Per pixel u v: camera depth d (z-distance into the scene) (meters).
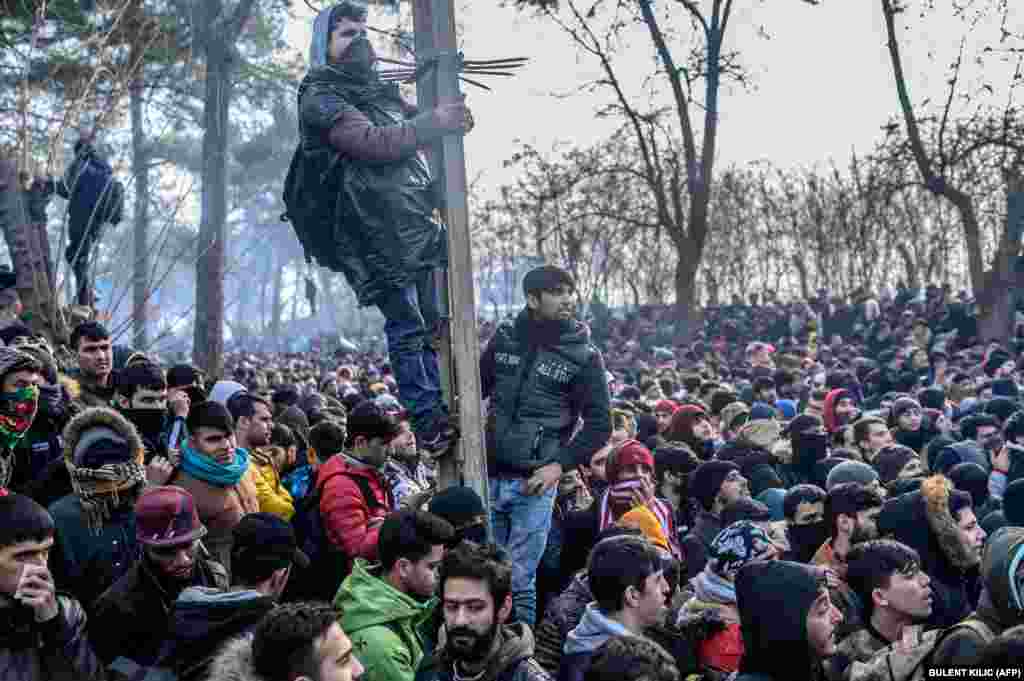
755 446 8.82
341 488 5.81
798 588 4.19
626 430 8.62
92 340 6.33
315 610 3.58
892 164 29.12
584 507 7.21
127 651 4.41
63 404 5.87
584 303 36.72
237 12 20.47
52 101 16.11
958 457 8.81
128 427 5.00
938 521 5.98
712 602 5.15
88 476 4.86
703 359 25.59
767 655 4.20
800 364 17.47
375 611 4.70
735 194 50.12
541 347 5.57
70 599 4.20
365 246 4.94
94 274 11.60
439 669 4.27
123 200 12.59
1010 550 4.59
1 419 5.03
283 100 27.02
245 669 3.57
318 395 10.99
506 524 5.62
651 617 4.80
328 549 5.82
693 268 31.16
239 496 5.66
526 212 38.16
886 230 47.50
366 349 47.47
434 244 4.98
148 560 4.48
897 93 24.58
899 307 31.78
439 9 4.86
